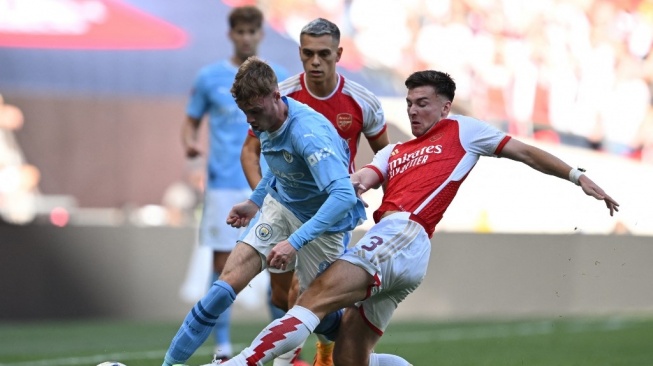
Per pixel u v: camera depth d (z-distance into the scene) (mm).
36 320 38344
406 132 41844
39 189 52719
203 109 27203
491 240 42250
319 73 19672
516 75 58906
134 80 40625
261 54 40156
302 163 16734
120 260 39344
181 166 55719
